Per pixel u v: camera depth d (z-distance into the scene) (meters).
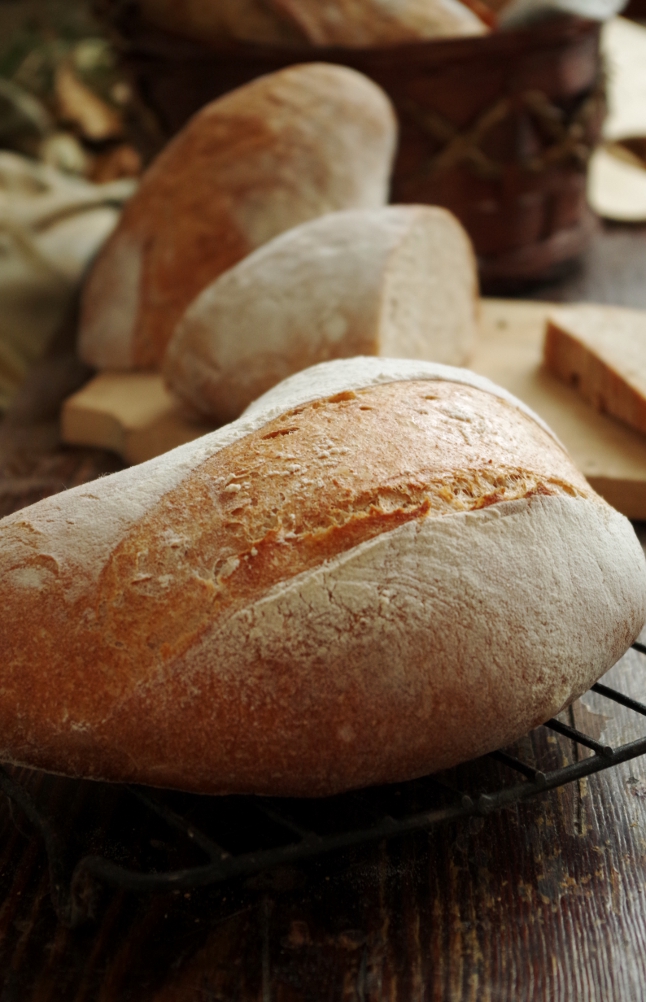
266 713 0.55
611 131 1.30
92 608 0.58
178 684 0.56
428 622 0.57
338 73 0.95
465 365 0.92
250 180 0.92
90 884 0.55
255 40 1.01
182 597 0.57
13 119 1.35
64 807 0.63
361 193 0.95
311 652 0.56
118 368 0.95
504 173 1.01
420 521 0.59
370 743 0.56
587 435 0.84
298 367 0.82
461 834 0.62
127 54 1.03
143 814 0.63
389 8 1.00
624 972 0.54
